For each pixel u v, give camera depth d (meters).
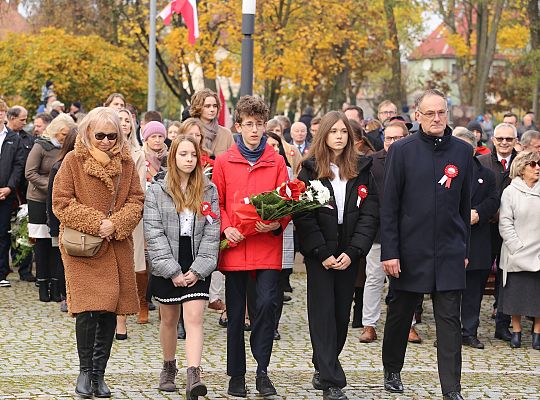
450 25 45.47
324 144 9.20
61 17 39.44
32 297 14.90
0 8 41.22
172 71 34.97
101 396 8.98
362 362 11.01
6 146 15.64
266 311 9.05
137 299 9.20
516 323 12.27
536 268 12.05
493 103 54.84
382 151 12.46
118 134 9.02
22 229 15.79
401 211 9.17
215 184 9.34
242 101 9.38
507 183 13.30
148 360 10.80
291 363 10.84
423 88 54.34
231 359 9.13
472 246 12.11
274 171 9.36
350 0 33.06
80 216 8.84
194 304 8.97
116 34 37.22
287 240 9.18
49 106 23.28
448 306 9.01
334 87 39.28
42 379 9.70
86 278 8.94
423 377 10.19
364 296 12.19
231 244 9.03
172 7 24.70
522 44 44.53
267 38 31.33
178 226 9.06
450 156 9.12
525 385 9.93
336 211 9.10
